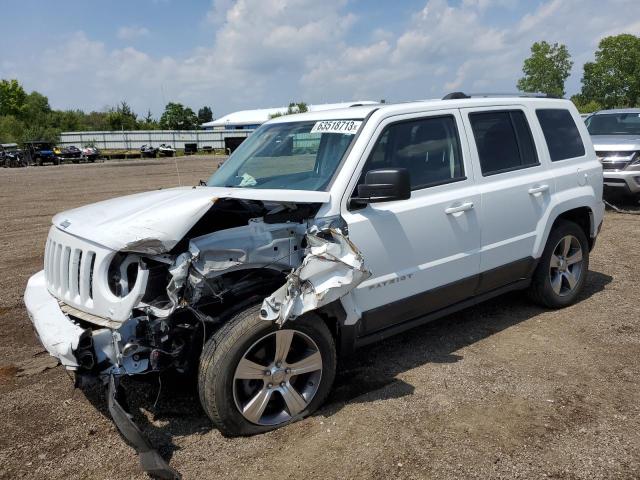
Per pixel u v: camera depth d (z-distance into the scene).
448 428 3.31
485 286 4.54
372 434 3.27
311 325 3.35
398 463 2.99
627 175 10.09
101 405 3.74
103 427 3.47
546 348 4.42
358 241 3.58
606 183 10.34
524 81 54.78
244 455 3.11
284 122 4.57
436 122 4.21
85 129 86.00
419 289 3.99
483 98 4.72
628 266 6.71
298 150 4.11
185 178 23.12
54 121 85.25
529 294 5.24
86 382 2.99
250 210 3.86
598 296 5.64
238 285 3.40
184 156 51.41
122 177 24.72
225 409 3.13
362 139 3.76
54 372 4.27
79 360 2.92
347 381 3.96
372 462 3.00
